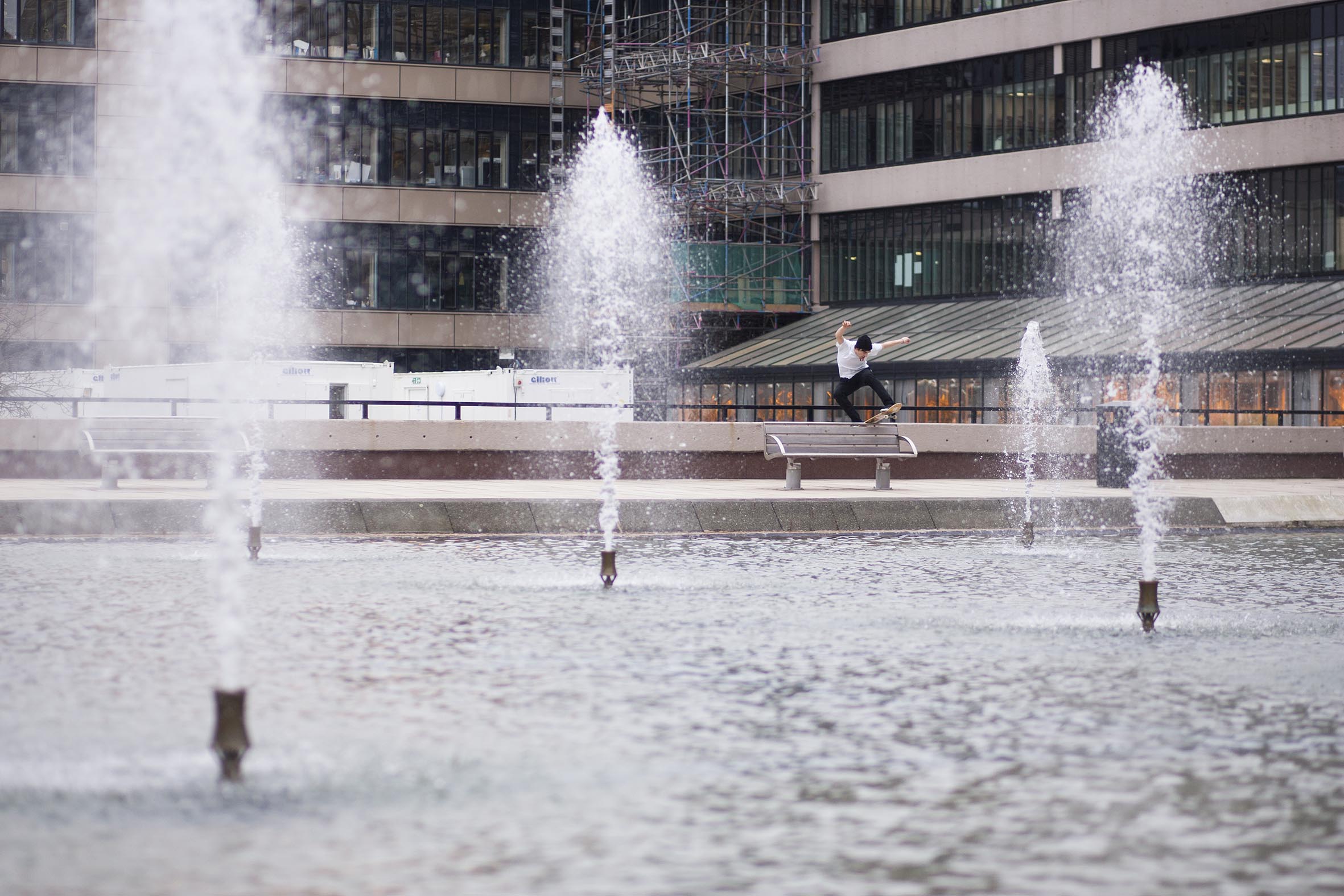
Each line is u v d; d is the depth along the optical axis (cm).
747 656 1037
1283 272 5812
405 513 1998
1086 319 5756
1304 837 611
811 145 7238
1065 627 1197
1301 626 1217
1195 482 3016
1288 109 5812
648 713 843
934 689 925
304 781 685
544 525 2042
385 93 7375
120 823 617
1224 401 4991
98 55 6925
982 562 1727
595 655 1034
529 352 7462
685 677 956
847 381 2661
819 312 7138
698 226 7331
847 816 638
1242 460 3244
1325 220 5709
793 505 2133
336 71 7325
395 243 7388
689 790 679
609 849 586
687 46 6750
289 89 7275
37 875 546
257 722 807
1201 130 6031
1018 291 6556
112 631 1119
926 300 6875
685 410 6894
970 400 5756
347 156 7344
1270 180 5862
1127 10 6228
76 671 954
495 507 2031
